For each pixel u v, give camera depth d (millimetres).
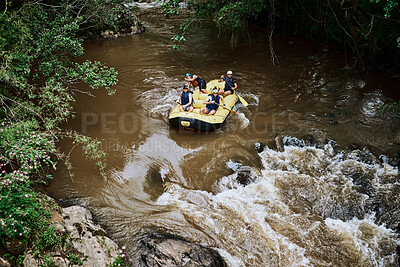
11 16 6820
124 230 5750
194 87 9633
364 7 11109
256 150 7828
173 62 12500
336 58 12617
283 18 15234
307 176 7117
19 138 5801
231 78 9492
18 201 5012
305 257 5445
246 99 10047
